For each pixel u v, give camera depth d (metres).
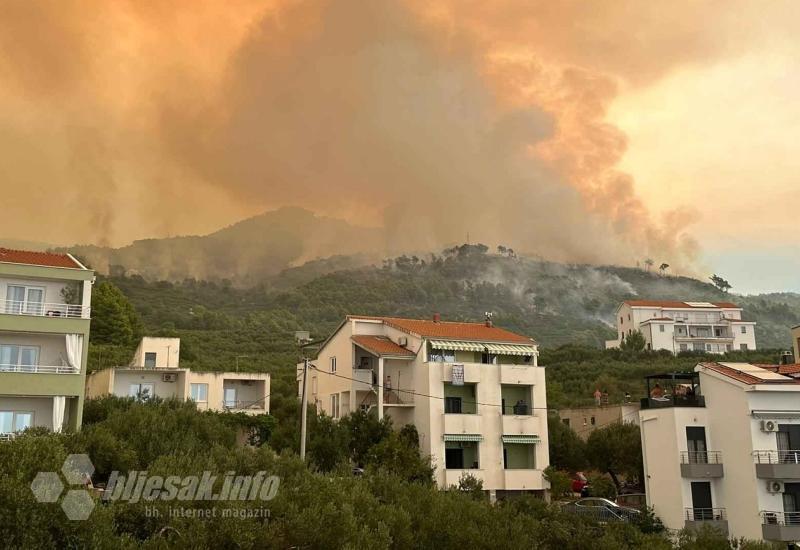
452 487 43.06
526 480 60.41
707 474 51.28
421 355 61.47
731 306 158.75
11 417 41.50
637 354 134.88
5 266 43.09
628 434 66.25
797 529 47.16
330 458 51.41
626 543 40.25
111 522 22.16
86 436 33.94
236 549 23.55
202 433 42.91
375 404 62.75
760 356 132.12
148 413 41.84
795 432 50.62
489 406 61.16
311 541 25.73
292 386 82.06
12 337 42.94
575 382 108.94
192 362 92.88
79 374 42.44
